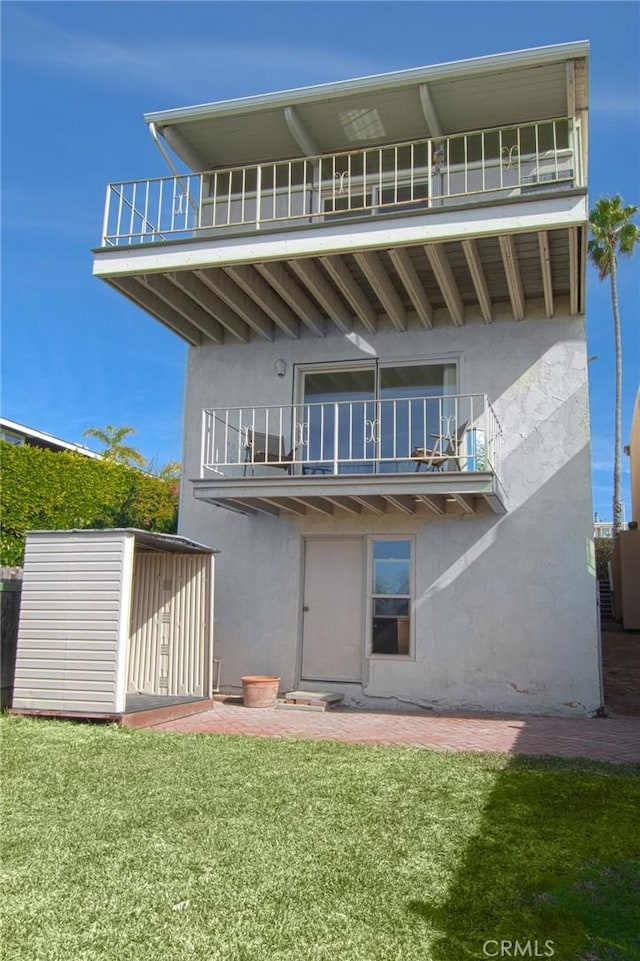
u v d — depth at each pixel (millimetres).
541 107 10688
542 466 10328
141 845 4379
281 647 11008
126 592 8453
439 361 11016
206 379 12070
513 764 6539
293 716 9391
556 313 10656
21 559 14672
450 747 7402
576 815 5012
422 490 9305
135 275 10102
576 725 8984
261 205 12031
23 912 3488
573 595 9953
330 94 10523
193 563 10484
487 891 3748
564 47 9492
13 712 8633
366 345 11367
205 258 9805
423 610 10500
